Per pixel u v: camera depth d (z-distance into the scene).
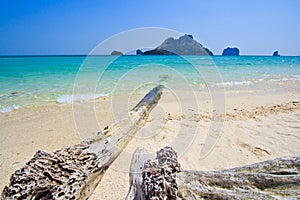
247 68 20.11
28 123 5.12
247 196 2.02
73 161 2.50
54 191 2.11
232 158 3.49
